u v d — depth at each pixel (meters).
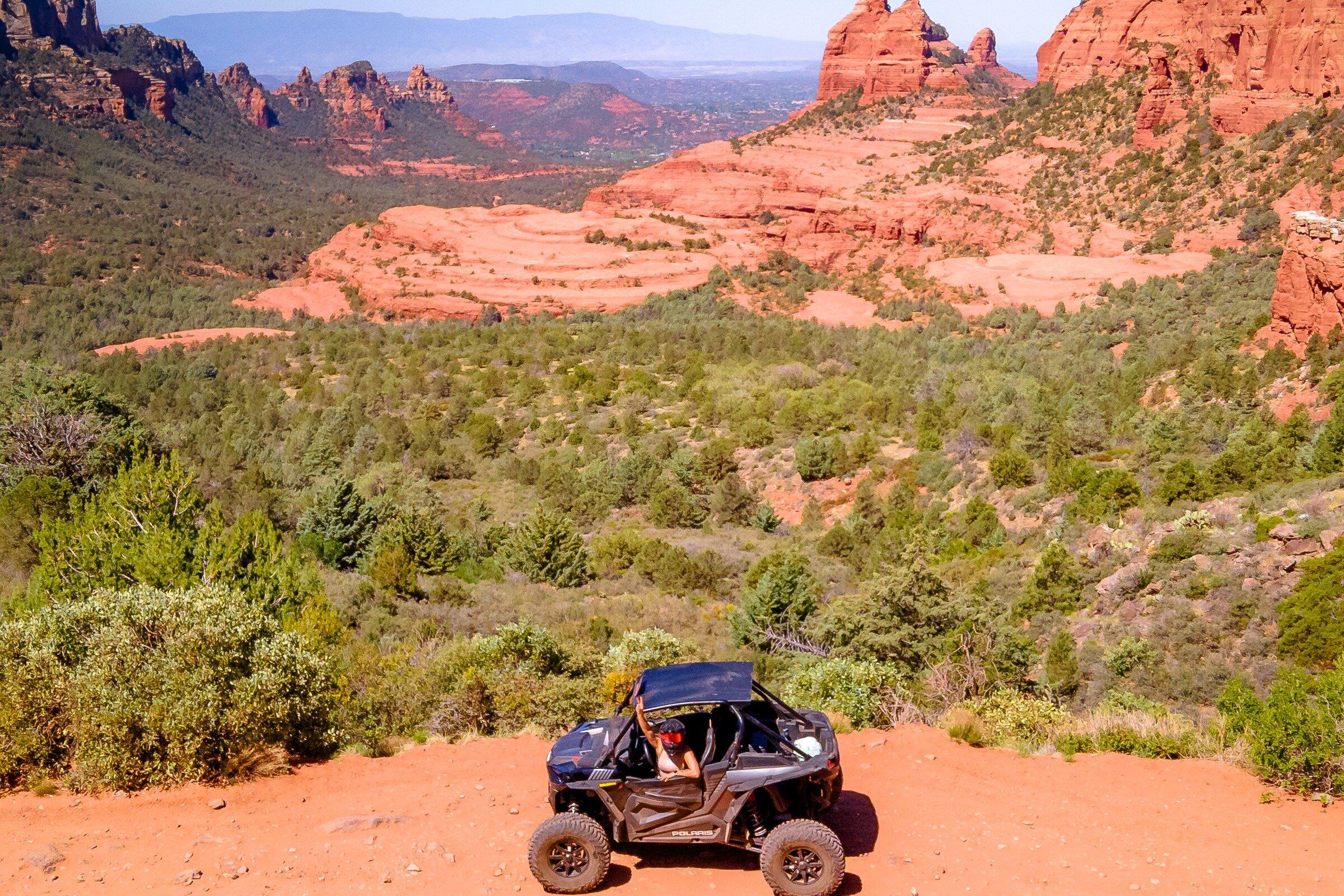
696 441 67.25
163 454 50.28
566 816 8.17
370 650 19.25
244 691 11.55
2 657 11.73
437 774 11.41
